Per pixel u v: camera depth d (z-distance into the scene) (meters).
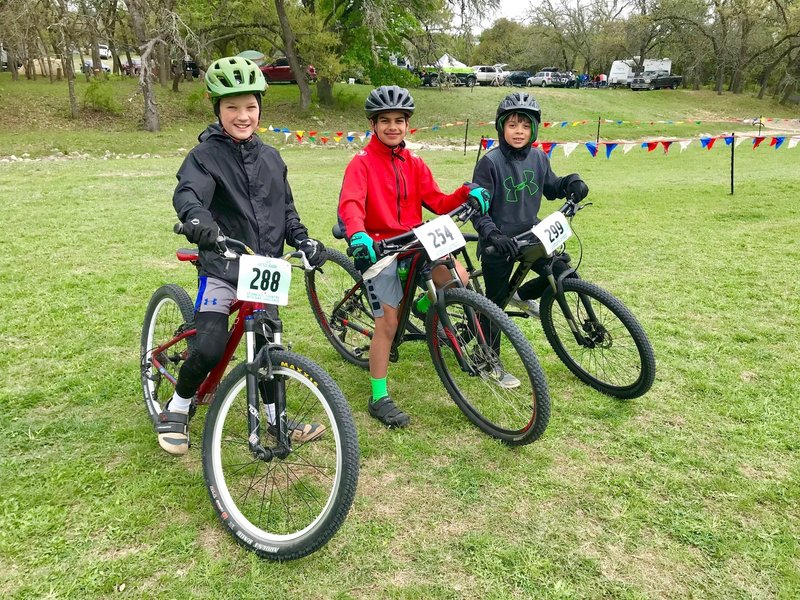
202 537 2.45
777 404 3.43
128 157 18.31
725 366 3.88
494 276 3.54
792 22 38.12
